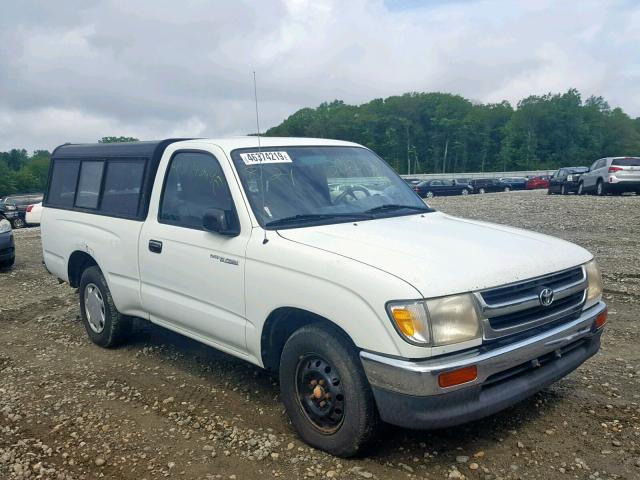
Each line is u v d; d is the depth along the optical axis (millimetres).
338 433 3635
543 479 3420
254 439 3994
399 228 4215
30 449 3984
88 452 3918
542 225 14914
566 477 3432
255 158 4598
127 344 6180
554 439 3857
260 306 4031
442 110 112250
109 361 5715
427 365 3207
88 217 6016
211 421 4316
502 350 3393
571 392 4555
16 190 110375
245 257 4137
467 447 3797
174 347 6047
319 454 3770
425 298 3229
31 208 26453
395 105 113562
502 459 3641
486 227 4453
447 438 3916
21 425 4355
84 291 6242
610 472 3463
